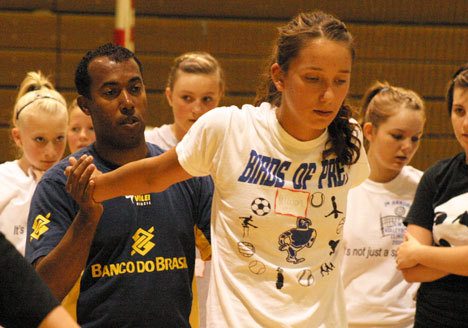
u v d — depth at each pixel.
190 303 6.89
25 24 19.30
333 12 19.77
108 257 6.59
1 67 19.23
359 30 19.81
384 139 9.91
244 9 19.73
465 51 19.92
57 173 6.79
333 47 5.59
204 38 19.69
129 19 14.55
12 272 3.78
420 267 7.99
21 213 10.07
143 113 6.99
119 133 6.85
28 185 10.19
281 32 5.93
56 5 19.39
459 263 7.64
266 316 5.81
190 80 10.95
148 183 6.14
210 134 5.94
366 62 19.86
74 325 3.82
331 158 6.04
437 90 19.92
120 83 6.84
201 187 7.04
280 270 5.86
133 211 6.66
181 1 19.62
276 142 5.90
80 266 6.30
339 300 6.22
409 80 19.89
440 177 8.21
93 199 6.20
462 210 7.91
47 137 10.00
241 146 5.90
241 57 19.75
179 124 11.09
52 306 3.82
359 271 9.84
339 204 6.09
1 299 3.77
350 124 6.11
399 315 9.72
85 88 6.96
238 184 5.90
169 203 6.82
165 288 6.63
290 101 5.75
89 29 19.42
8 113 19.16
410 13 19.83
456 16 19.86
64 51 19.41
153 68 19.61
